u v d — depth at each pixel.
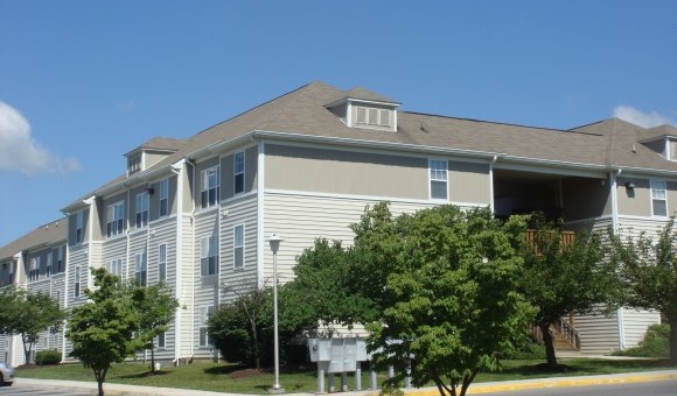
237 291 32.88
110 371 36.22
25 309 49.28
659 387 22.52
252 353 30.48
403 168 36.06
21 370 43.66
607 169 40.75
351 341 23.98
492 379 25.86
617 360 32.91
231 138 35.38
